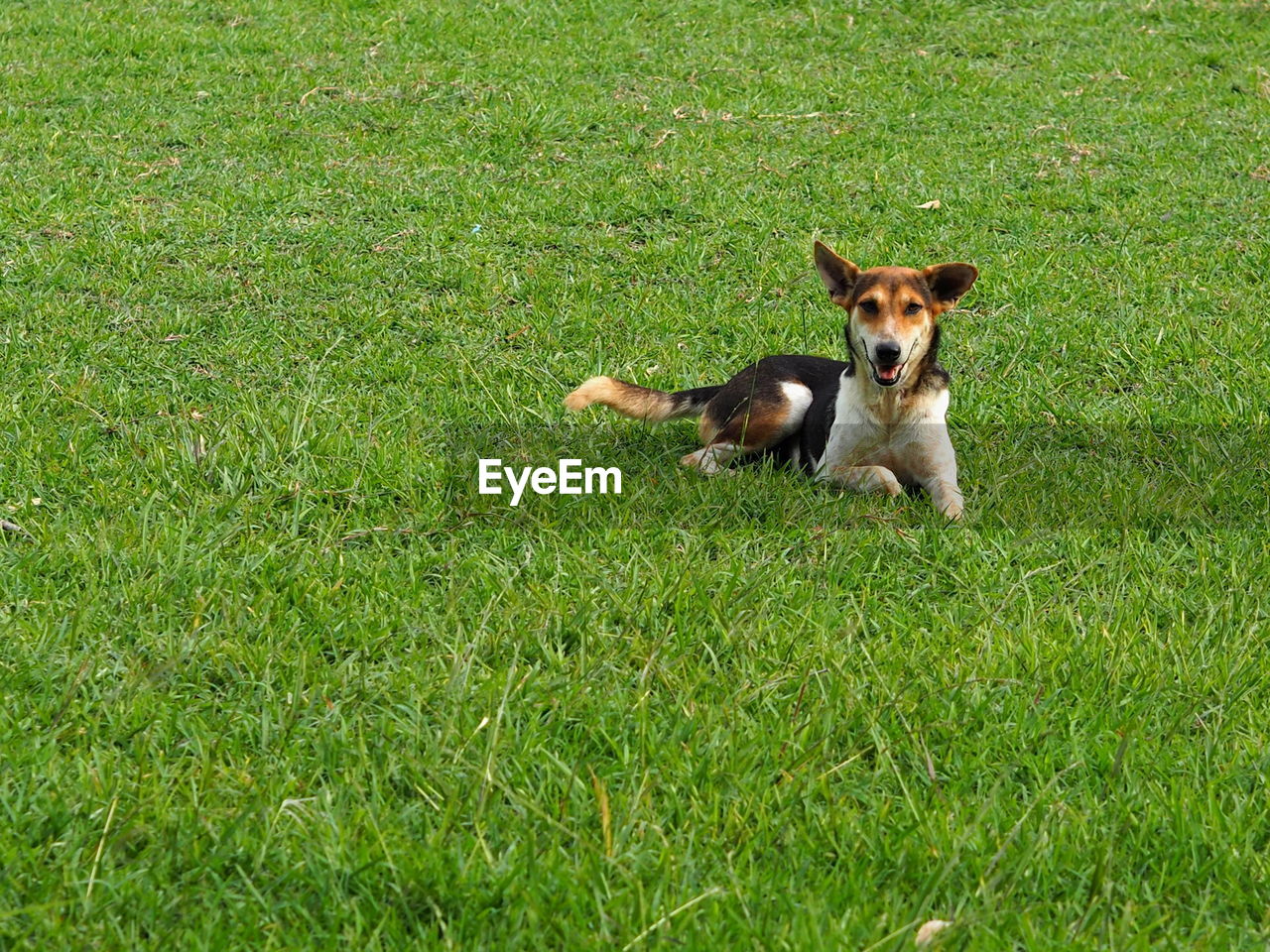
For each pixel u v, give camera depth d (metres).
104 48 9.65
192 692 6.07
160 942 5.66
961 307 7.65
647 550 6.47
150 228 7.88
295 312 7.48
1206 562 6.46
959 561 6.48
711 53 10.22
